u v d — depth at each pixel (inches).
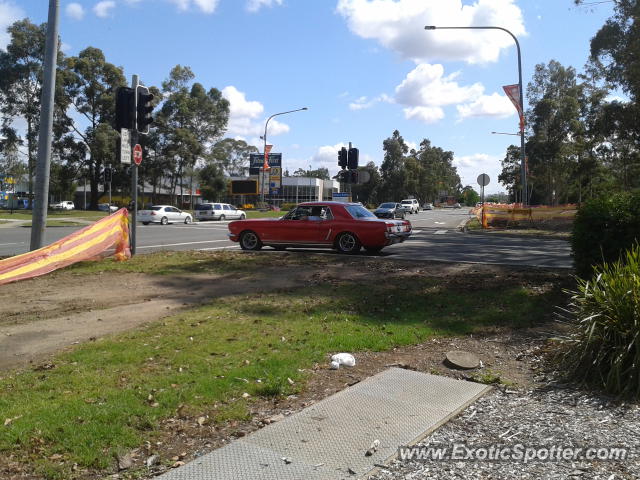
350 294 368.5
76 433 151.9
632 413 173.6
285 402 183.9
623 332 197.9
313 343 250.4
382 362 230.8
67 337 260.7
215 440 154.6
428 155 4972.9
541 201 3878.0
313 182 4008.4
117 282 422.0
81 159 2514.8
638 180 2274.9
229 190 3503.9
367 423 164.1
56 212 2331.4
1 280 412.5
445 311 321.1
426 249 716.0
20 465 136.2
